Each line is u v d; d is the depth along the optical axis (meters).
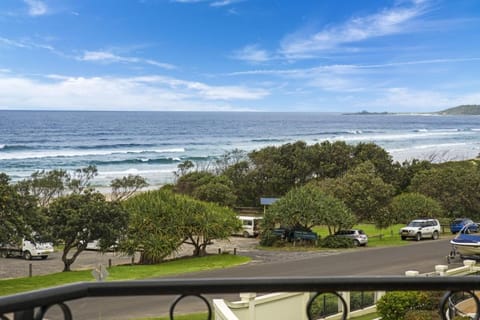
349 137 139.75
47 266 29.02
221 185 51.09
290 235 37.47
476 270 18.62
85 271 24.77
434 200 46.41
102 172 70.44
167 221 29.92
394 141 128.88
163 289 1.75
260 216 49.38
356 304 15.94
